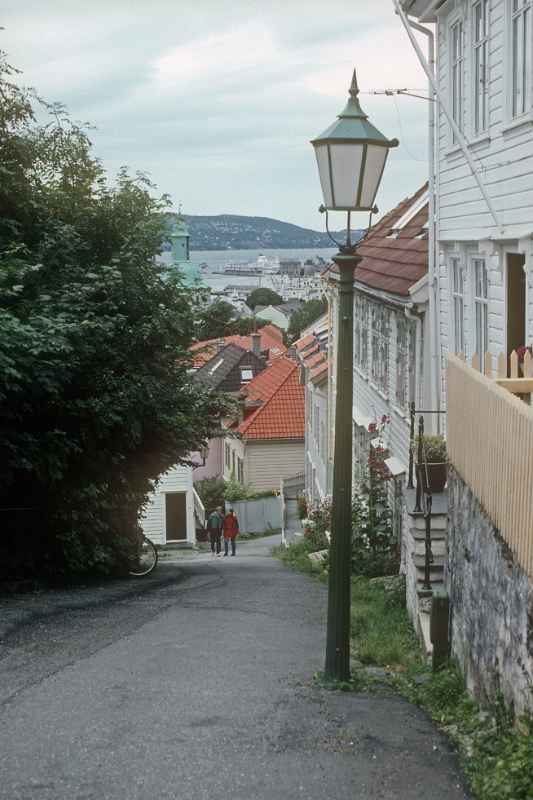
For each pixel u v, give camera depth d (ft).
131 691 27.20
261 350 265.34
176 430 62.90
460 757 21.83
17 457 48.60
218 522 125.80
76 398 53.01
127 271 59.57
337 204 27.94
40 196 60.75
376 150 27.63
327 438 114.32
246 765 21.09
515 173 41.98
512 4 42.42
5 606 44.11
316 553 81.05
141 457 64.13
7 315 42.93
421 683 29.53
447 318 56.13
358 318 88.48
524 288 44.88
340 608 28.84
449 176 53.93
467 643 27.99
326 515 91.35
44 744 22.33
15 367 45.24
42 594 50.78
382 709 26.00
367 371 82.38
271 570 74.13
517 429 21.75
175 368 65.26
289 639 36.83
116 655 32.45
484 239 46.52
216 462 235.61
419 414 58.70
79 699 26.27
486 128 46.93
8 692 27.02
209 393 67.97
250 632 38.29
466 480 29.25
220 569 75.61
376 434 72.95
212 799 19.19
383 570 61.93
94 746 22.20
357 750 22.22
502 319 45.42
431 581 41.27
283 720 24.48
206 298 66.69
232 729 23.58
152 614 43.29
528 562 20.15
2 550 54.19
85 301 52.47
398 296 61.57
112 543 63.98
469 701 25.81
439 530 42.01
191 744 22.40
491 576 24.32
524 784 17.98
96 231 63.98
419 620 38.27
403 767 21.15
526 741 18.92
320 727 23.95
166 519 149.79
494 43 44.86
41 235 57.62
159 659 31.86
